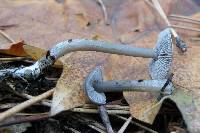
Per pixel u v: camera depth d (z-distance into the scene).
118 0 0.30
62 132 0.23
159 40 0.25
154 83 0.24
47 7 0.28
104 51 0.25
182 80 0.25
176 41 0.26
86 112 0.24
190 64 0.25
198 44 0.27
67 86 0.24
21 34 0.27
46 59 0.24
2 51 0.25
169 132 0.23
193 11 0.31
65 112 0.23
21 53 0.25
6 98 0.24
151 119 0.23
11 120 0.23
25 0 0.29
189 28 0.28
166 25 0.29
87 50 0.25
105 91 0.24
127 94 0.24
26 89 0.24
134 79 0.25
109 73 0.25
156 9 0.29
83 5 0.29
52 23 0.28
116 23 0.29
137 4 0.30
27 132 0.23
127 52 0.25
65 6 0.29
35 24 0.27
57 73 0.25
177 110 0.24
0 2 0.28
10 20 0.27
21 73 0.23
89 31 0.28
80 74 0.25
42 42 0.27
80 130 0.23
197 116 0.23
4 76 0.23
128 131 0.24
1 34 0.27
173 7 0.30
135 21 0.29
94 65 0.25
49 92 0.23
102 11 0.29
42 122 0.23
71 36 0.27
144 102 0.24
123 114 0.24
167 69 0.24
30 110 0.24
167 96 0.24
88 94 0.23
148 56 0.25
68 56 0.25
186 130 0.23
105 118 0.23
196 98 0.24
